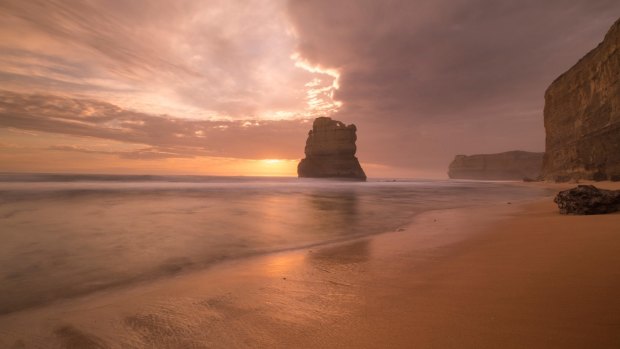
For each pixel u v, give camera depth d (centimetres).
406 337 258
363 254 656
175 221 1155
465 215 1355
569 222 859
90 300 436
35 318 367
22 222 1057
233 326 314
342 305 355
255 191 3077
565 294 314
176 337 297
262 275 522
